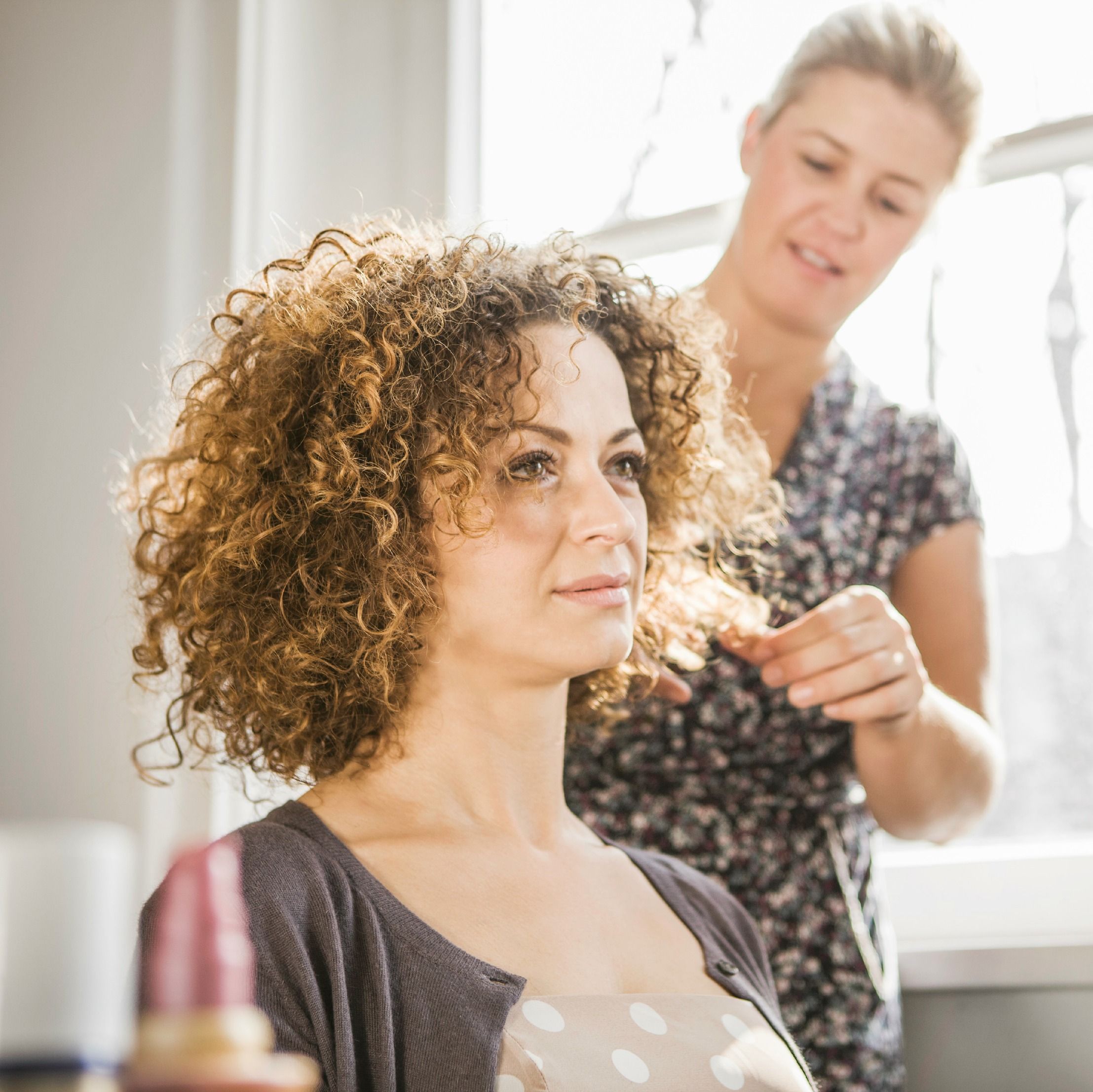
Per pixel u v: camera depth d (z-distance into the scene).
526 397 0.76
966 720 1.19
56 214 1.77
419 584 0.75
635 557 0.80
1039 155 1.49
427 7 1.70
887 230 1.21
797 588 1.23
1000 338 1.51
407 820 0.74
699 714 1.17
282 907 0.65
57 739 1.64
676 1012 0.72
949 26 1.54
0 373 1.77
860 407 1.28
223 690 0.83
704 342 1.07
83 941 0.29
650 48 1.71
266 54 1.70
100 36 1.78
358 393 0.77
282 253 0.98
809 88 1.21
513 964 0.69
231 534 0.79
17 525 1.72
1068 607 1.48
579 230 1.71
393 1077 0.63
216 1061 0.29
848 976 1.16
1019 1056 1.32
